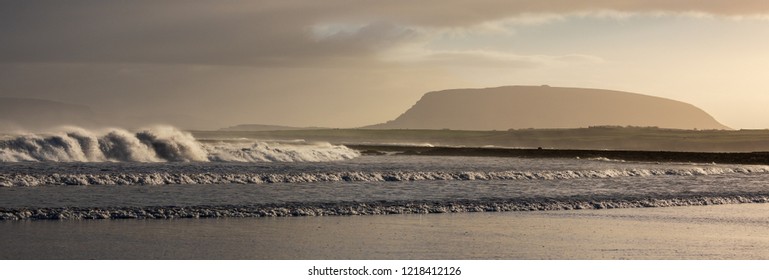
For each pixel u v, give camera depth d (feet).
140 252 62.49
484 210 90.89
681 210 96.32
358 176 124.16
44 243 64.23
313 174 121.90
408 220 81.87
